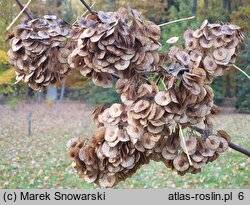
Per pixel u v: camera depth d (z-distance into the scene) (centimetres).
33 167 198
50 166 200
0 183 169
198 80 43
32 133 313
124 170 46
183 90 43
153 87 45
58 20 50
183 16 362
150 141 44
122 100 45
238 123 349
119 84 46
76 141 49
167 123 44
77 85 417
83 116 413
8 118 385
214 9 402
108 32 45
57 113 423
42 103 506
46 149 252
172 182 165
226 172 179
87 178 48
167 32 338
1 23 211
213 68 47
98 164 47
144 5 378
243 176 172
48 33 49
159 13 386
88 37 45
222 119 373
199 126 47
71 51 50
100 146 46
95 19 47
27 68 50
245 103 413
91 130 332
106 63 45
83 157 47
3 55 204
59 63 50
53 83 51
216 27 47
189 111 44
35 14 362
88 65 46
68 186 162
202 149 47
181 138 45
